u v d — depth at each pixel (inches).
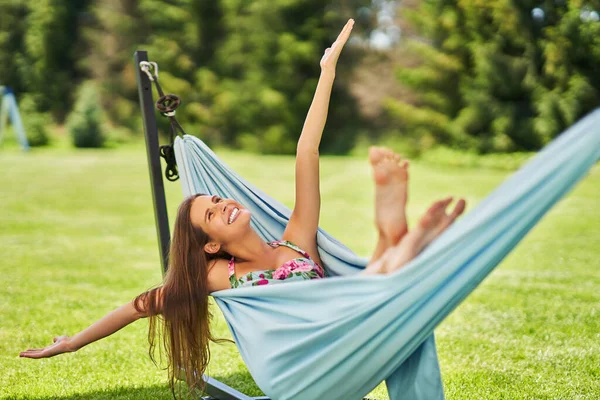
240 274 118.0
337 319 95.9
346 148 1000.9
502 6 855.1
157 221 144.9
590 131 85.6
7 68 1186.6
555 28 829.2
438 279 90.7
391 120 1003.3
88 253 344.5
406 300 92.1
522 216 88.4
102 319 118.1
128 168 743.7
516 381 154.1
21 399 146.3
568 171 86.3
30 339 193.5
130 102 1149.7
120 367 168.2
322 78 130.6
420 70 927.7
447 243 89.3
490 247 90.1
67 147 1012.5
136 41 1154.0
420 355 103.0
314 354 98.7
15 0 1183.6
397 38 1026.1
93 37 1176.2
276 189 627.5
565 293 245.0
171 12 1104.2
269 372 102.4
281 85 1032.8
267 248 121.4
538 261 309.6
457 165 872.3
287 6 1033.5
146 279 282.2
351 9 1035.3
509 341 187.3
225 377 163.0
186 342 116.6
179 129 145.6
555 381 153.4
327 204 550.9
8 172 700.0
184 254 117.7
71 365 169.8
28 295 249.8
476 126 890.7
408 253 97.0
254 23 1050.1
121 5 1154.0
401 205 101.9
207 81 1082.1
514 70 860.0
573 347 179.6
